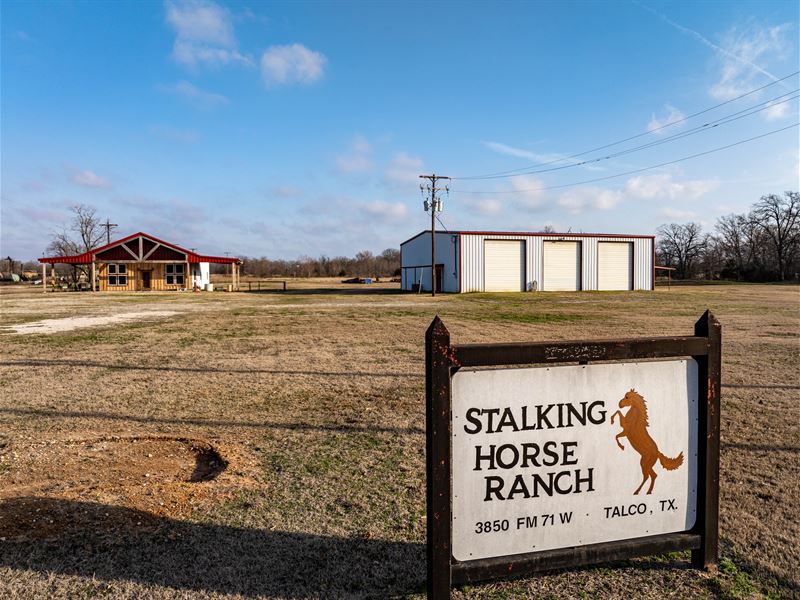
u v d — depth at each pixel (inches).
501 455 97.9
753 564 113.2
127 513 132.0
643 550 104.7
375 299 1197.1
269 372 328.5
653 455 105.7
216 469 168.6
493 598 100.4
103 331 554.3
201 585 104.5
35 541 117.7
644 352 102.8
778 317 697.6
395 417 227.0
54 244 2365.9
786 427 213.0
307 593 102.7
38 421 219.0
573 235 1572.3
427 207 1339.8
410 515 136.1
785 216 2955.2
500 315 755.4
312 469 167.2
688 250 3636.8
